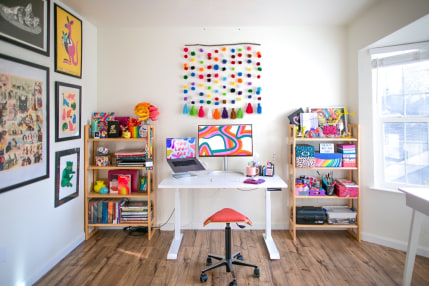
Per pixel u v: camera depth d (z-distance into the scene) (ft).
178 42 10.71
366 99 9.71
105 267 7.95
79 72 9.43
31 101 7.03
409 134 9.18
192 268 7.91
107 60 10.78
